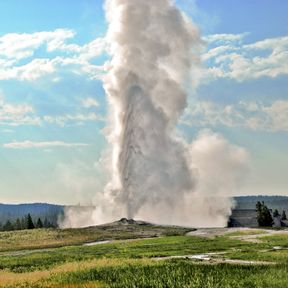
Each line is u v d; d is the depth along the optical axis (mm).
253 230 108125
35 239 97125
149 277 40406
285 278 37562
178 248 72812
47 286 39375
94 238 97938
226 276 39781
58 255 69688
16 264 61344
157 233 104688
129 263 51469
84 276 43531
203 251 68250
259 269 43781
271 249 68250
